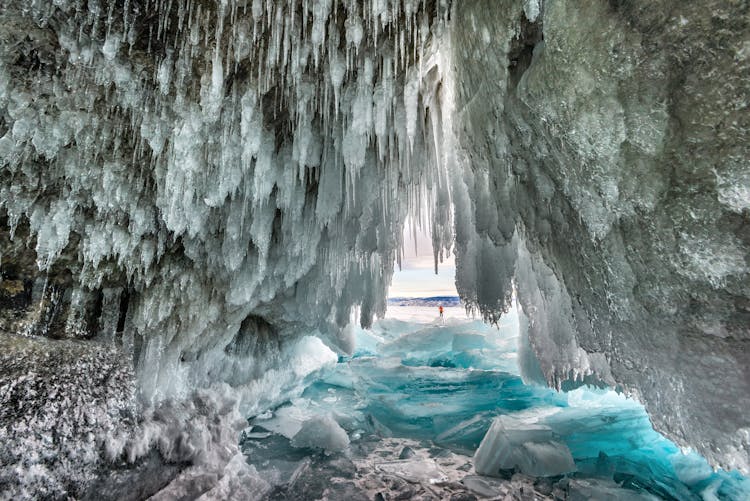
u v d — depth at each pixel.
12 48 2.37
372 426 6.72
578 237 2.31
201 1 2.45
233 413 4.80
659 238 1.74
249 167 3.71
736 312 1.56
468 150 3.44
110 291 3.76
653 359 1.95
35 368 2.68
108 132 2.93
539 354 4.39
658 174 1.68
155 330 4.00
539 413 6.94
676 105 1.56
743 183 1.39
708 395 1.70
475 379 9.06
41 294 3.25
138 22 2.49
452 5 2.79
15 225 2.87
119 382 3.15
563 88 1.95
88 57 2.51
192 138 3.09
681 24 1.47
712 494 4.10
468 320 14.46
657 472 4.77
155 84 2.84
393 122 3.58
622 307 2.06
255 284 4.56
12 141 2.64
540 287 3.57
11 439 2.23
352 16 2.64
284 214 4.39
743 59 1.33
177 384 4.27
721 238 1.52
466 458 5.45
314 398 8.62
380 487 4.47
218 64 2.73
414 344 12.87
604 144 1.84
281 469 4.91
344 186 4.30
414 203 5.24
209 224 3.95
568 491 4.34
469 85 2.99
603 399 6.89
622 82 1.72
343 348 8.50
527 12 2.02
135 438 3.03
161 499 3.08
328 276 5.66
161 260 4.01
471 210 4.11
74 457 2.48
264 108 3.36
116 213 3.34
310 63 3.04
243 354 5.85
